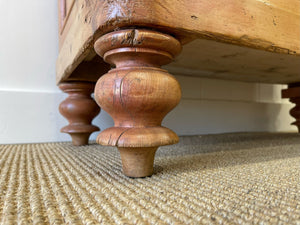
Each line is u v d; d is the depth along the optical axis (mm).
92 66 685
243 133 1271
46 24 941
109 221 217
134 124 331
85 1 354
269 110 1457
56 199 274
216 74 1014
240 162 479
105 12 285
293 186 322
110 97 316
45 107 902
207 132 1239
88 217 226
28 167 438
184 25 303
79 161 491
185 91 1176
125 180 346
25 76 907
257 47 376
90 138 958
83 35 368
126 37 293
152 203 260
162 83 312
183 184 327
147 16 281
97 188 312
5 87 879
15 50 894
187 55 673
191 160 501
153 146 320
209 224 212
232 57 696
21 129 868
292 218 223
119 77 311
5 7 881
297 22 416
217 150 653
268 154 582
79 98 708
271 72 932
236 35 346
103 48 319
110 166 440
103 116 992
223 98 1289
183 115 1175
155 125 338
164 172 392
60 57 690
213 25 325
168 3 292
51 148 696
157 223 213
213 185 324
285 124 1522
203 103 1227
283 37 398
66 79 680
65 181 344
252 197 280
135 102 309
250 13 360
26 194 291
